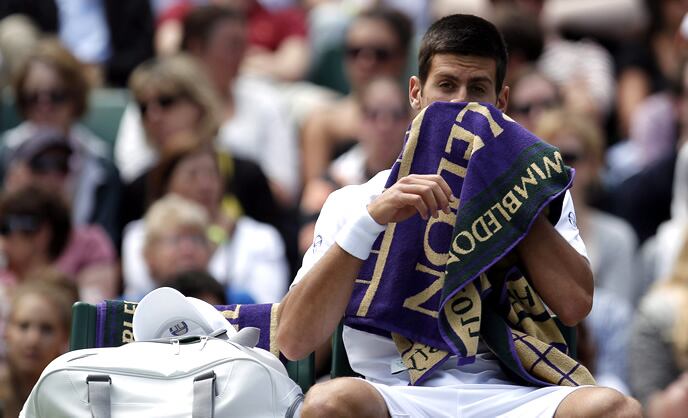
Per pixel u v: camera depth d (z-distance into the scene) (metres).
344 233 17.22
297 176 39.03
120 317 18.77
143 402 16.61
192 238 29.58
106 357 17.03
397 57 38.75
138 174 35.28
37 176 32.91
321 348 27.31
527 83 34.78
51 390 16.84
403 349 17.69
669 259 33.88
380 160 33.62
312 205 34.56
